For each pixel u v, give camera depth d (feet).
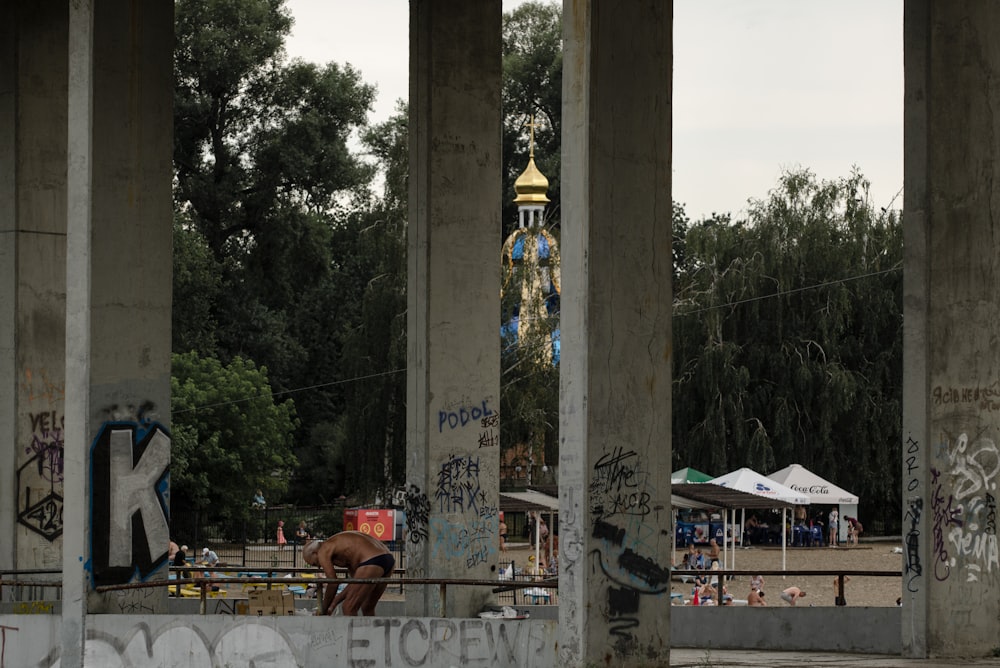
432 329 67.26
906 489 57.11
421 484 67.21
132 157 62.03
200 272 229.25
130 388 61.82
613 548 51.55
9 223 71.31
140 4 62.18
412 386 67.87
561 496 51.47
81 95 60.80
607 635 51.16
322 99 241.96
